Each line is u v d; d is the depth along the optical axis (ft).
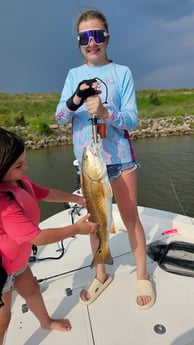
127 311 7.25
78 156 7.57
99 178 6.34
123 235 10.58
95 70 7.27
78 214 12.02
